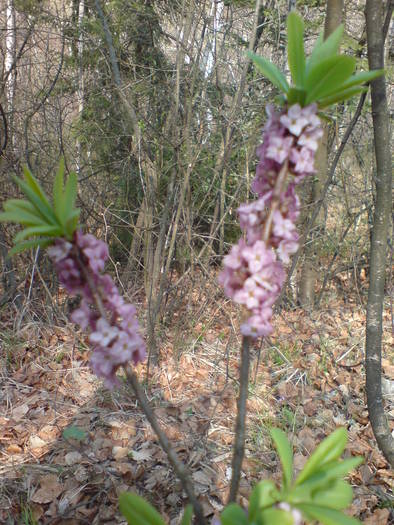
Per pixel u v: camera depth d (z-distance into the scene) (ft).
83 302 3.49
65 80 17.46
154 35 17.53
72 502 8.24
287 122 3.26
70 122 18.90
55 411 10.82
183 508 8.21
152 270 12.71
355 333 15.58
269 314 3.42
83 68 17.25
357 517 8.30
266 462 9.55
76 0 17.21
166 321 14.32
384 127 7.64
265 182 3.59
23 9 15.79
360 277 19.21
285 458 3.58
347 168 19.17
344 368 13.48
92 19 17.03
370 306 8.04
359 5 18.38
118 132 16.92
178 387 12.12
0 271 15.39
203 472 9.07
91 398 11.43
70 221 3.26
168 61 18.25
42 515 8.00
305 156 3.31
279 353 13.46
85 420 10.48
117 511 8.05
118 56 16.44
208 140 14.69
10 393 11.43
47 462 9.19
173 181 12.53
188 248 13.93
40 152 15.10
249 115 15.25
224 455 9.64
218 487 8.75
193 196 14.64
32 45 15.87
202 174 14.87
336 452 3.60
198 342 13.97
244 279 3.40
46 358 12.97
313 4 17.75
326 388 12.53
